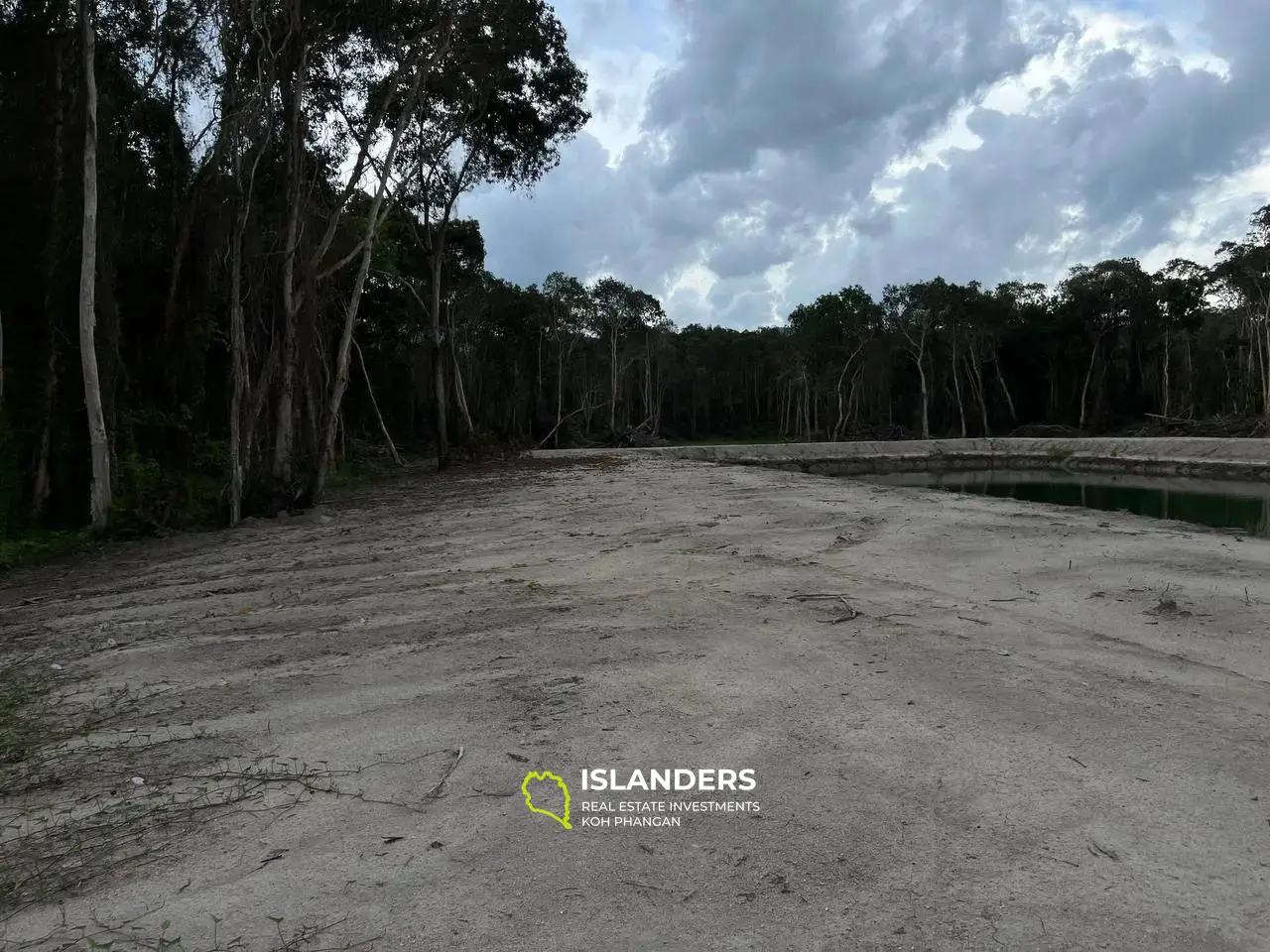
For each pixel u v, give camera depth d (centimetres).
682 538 913
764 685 420
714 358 7719
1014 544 788
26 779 350
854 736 353
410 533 1134
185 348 1745
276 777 337
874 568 709
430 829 289
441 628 568
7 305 1518
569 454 3819
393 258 2792
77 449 1555
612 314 5631
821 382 6059
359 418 4125
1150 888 239
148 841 290
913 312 5712
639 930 227
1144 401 5959
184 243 1709
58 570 1016
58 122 1473
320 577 809
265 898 250
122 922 241
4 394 1492
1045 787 301
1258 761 317
